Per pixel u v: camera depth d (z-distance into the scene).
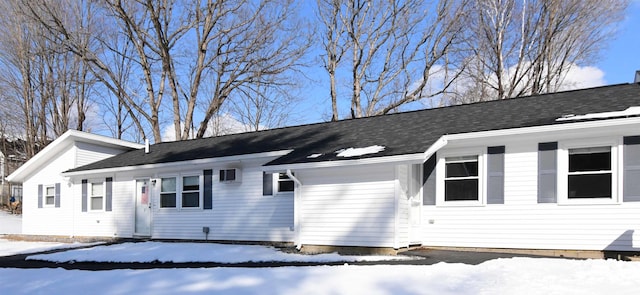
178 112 28.77
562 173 10.38
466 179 11.52
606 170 10.02
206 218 15.25
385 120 14.78
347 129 14.88
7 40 32.00
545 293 6.16
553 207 10.43
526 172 10.77
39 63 33.88
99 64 27.66
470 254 10.53
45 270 9.34
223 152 15.34
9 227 23.98
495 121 11.38
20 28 31.86
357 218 11.34
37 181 19.72
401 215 10.98
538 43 28.30
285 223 13.79
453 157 11.73
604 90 12.09
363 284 6.97
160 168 16.11
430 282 6.97
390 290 6.56
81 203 18.22
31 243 16.77
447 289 6.52
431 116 13.72
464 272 7.70
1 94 33.72
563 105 11.47
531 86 28.64
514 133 10.36
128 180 17.14
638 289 6.20
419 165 12.04
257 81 29.83
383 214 10.99
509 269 7.85
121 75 33.53
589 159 10.22
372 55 30.08
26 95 34.06
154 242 15.43
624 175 9.79
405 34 29.61
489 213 11.11
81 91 35.00
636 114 9.27
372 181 11.21
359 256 10.43
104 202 17.64
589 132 9.96
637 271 7.32
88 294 6.94
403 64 30.14
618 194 9.82
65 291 7.18
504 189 10.98
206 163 15.05
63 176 18.16
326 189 11.87
